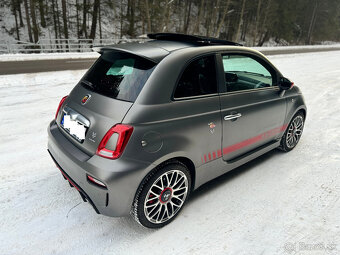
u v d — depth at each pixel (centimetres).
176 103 212
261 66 297
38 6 2769
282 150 379
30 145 380
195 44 246
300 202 270
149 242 215
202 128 229
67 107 245
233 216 247
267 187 294
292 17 4091
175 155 213
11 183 286
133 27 3116
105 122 197
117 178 186
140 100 196
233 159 282
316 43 5147
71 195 270
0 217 235
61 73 994
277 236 224
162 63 209
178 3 3588
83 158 203
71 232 223
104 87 221
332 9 4569
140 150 193
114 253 204
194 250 208
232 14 3747
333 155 373
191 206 259
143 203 207
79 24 3120
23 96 638
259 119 292
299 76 1079
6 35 2705
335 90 818
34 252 201
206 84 237
